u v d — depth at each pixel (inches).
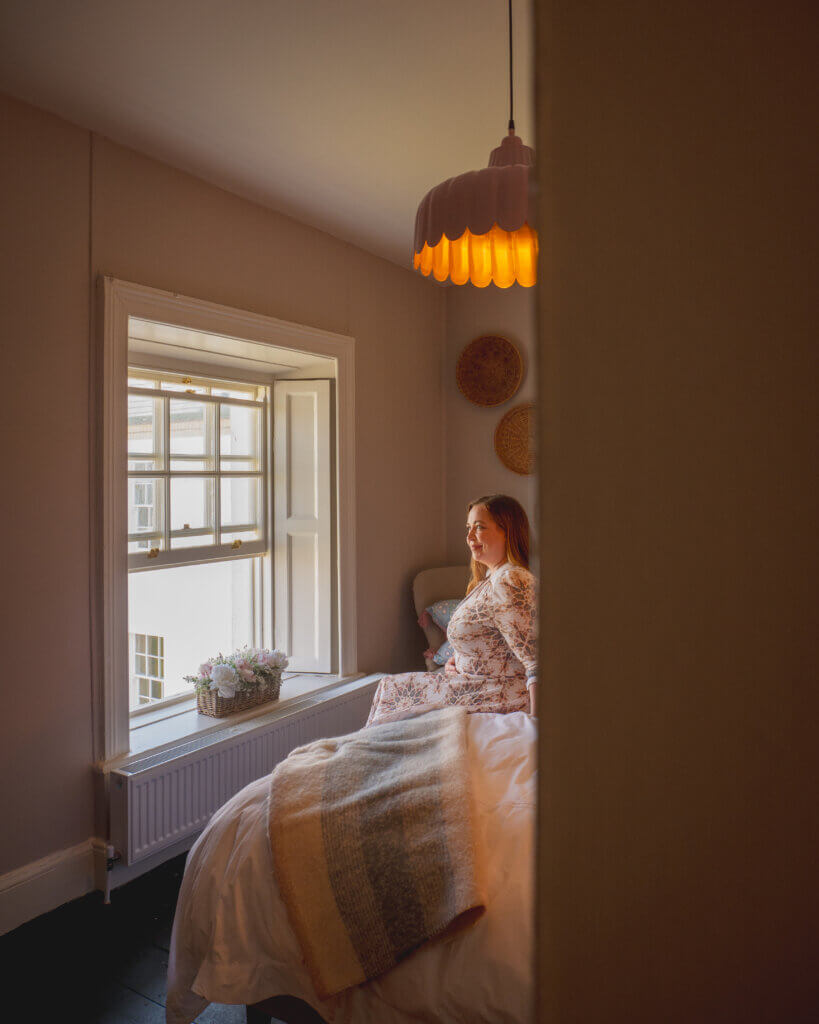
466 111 87.0
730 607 15.3
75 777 90.5
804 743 15.0
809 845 15.0
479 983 46.0
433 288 161.5
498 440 155.7
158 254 99.7
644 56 15.9
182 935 59.2
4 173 82.3
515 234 65.0
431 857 51.9
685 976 15.6
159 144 95.0
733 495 15.3
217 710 109.7
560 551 16.2
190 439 122.6
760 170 15.1
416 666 154.3
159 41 72.8
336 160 99.9
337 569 135.0
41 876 86.0
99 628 92.8
